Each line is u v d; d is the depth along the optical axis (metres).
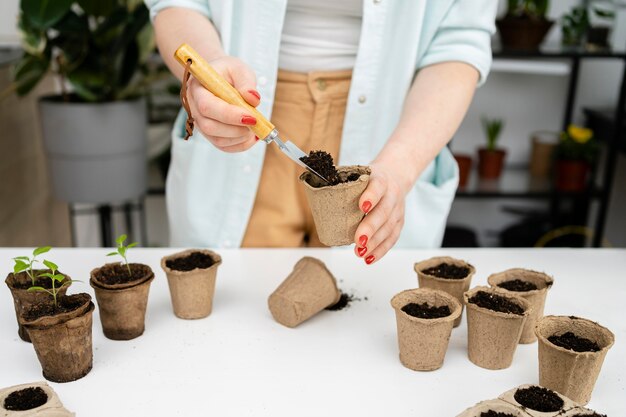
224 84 0.80
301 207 1.27
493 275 0.97
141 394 0.77
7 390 0.70
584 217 2.65
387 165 0.91
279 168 1.23
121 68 1.99
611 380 0.83
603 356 0.77
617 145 2.27
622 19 2.45
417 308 0.86
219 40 1.13
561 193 2.35
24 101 2.19
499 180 2.51
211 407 0.74
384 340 0.91
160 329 0.92
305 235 1.34
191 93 0.84
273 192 1.25
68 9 1.71
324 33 1.17
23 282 0.90
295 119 1.20
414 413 0.74
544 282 0.95
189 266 0.96
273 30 1.13
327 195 0.77
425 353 0.82
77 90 1.92
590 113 2.56
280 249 1.22
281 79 1.19
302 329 0.93
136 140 2.05
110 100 2.03
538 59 2.42
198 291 0.94
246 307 1.00
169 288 0.96
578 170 2.34
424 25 1.15
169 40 1.10
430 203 1.24
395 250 1.23
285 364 0.84
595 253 1.24
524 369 0.85
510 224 2.79
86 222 2.79
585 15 2.32
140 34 1.94
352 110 1.18
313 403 0.76
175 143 1.26
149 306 1.00
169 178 1.33
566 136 2.39
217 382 0.79
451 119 1.03
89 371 0.81
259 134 0.80
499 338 0.82
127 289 0.86
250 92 0.82
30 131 2.26
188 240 1.30
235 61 0.88
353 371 0.83
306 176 0.81
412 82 1.21
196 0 1.17
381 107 1.20
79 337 0.77
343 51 1.18
